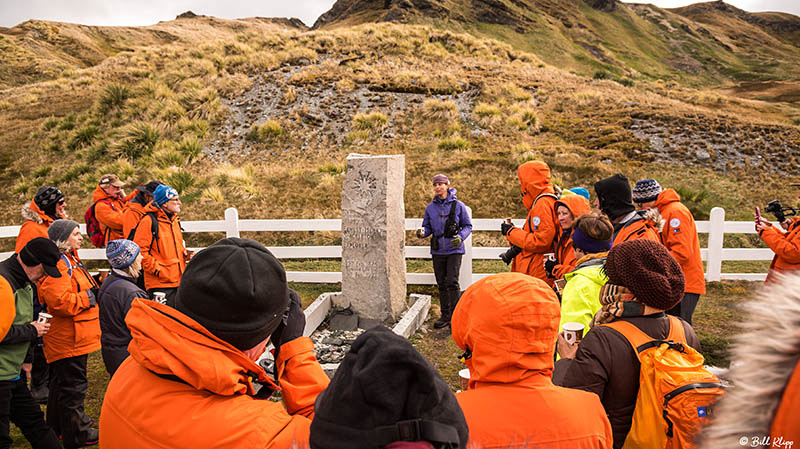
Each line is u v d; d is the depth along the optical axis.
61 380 3.77
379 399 0.94
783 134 16.73
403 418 0.96
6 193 15.01
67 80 25.06
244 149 16.12
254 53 22.92
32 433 3.22
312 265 9.62
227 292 1.30
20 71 46.22
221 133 16.95
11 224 13.29
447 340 5.92
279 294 1.41
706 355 5.16
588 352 1.91
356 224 6.13
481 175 13.57
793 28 111.38
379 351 0.99
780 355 0.68
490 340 1.54
